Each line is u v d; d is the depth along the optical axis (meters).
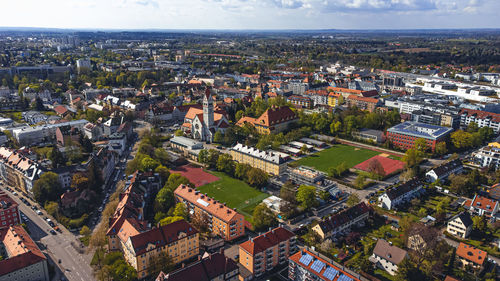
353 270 182.88
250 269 181.25
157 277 166.88
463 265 185.25
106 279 172.38
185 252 195.62
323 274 162.12
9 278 167.62
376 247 187.12
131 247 178.50
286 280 180.38
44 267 177.62
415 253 188.25
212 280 165.38
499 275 179.12
